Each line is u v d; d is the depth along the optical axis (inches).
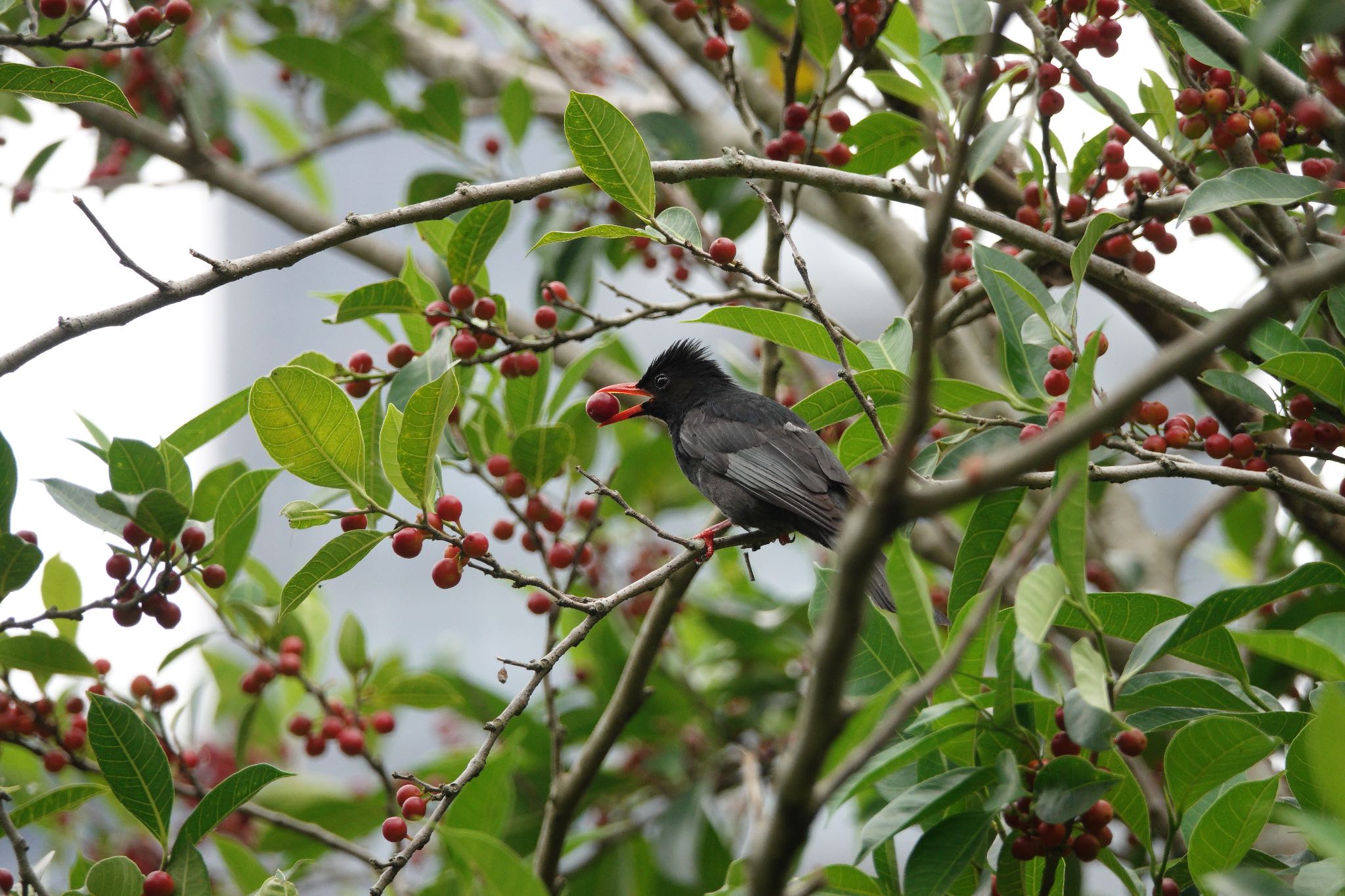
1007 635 263.6
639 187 338.6
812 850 719.7
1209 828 246.7
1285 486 309.1
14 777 448.5
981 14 440.1
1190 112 358.6
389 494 363.9
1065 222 402.3
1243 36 331.3
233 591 445.1
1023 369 351.6
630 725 538.0
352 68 550.0
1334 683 244.7
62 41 341.1
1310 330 429.7
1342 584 258.7
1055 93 370.3
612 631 528.7
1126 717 287.9
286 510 306.8
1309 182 315.9
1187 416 340.2
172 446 358.9
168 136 575.5
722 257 348.2
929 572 547.5
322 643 546.0
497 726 293.6
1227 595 253.1
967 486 160.6
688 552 342.6
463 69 716.0
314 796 498.3
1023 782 258.2
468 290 397.4
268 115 764.6
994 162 465.4
